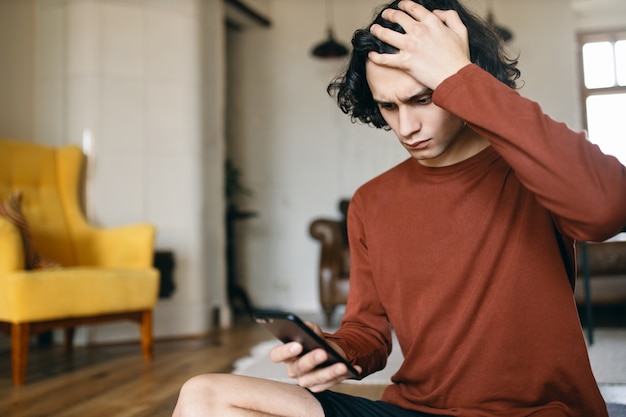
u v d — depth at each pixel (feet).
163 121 12.80
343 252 13.64
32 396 7.12
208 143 14.19
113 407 6.51
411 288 2.84
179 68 13.01
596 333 10.92
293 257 18.44
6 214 8.65
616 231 2.18
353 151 18.29
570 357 2.49
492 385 2.59
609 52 19.54
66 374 8.50
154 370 8.69
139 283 9.61
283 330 2.27
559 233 2.65
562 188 2.10
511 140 2.16
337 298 13.53
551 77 17.78
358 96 3.00
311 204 18.45
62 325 8.64
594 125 19.58
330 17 18.70
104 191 12.16
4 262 8.14
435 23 2.42
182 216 12.86
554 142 2.11
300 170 18.60
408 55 2.41
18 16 12.40
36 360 9.76
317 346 2.27
